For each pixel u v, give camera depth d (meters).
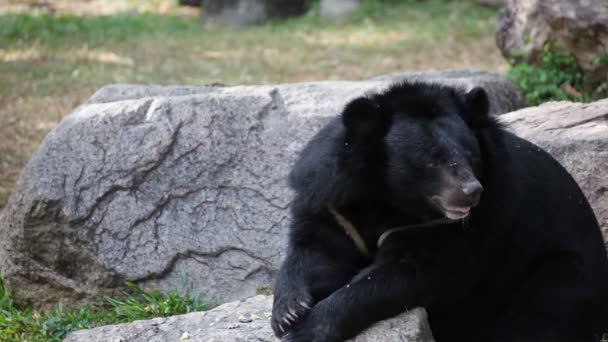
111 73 23.95
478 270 8.20
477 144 7.88
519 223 8.57
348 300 7.92
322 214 8.45
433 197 7.79
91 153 11.68
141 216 11.49
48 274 11.73
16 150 18.16
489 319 8.85
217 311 9.20
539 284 8.73
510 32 17.42
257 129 11.76
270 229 11.29
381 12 31.39
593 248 9.16
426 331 8.07
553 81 16.34
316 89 12.44
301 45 27.70
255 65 25.14
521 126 11.67
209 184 11.55
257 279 11.19
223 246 11.32
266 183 11.47
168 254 11.38
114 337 8.74
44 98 21.45
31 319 11.13
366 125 8.00
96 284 11.52
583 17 15.48
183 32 29.84
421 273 7.94
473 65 24.31
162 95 13.32
